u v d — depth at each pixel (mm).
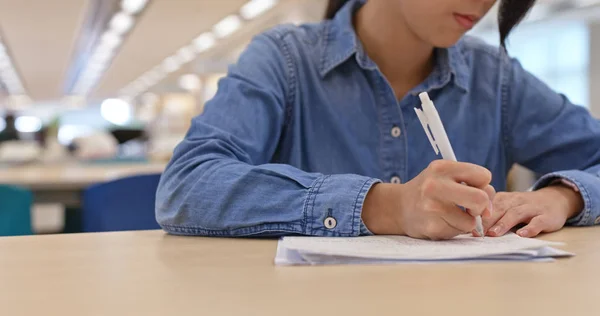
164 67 10258
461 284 528
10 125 5086
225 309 461
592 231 867
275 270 598
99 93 16891
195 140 953
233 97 1081
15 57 8977
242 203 809
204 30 6465
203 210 823
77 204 2703
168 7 5199
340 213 764
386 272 579
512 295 490
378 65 1223
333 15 1352
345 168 1190
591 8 7098
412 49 1177
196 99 9484
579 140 1204
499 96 1297
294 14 5426
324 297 490
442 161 718
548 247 684
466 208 693
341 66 1212
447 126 1232
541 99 1280
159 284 546
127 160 4102
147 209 1833
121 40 7219
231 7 5242
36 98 18734
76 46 7809
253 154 1049
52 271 610
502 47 1259
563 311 445
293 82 1202
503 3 1190
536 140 1266
